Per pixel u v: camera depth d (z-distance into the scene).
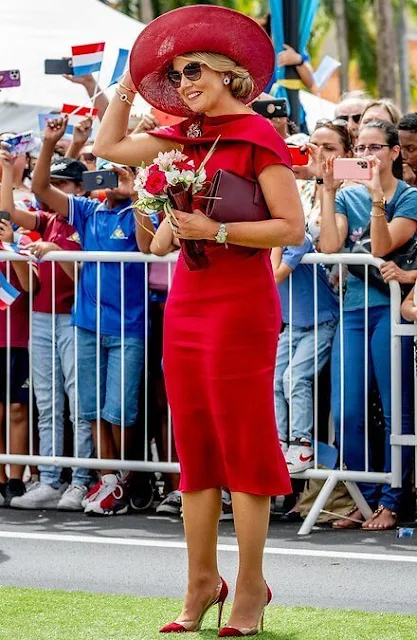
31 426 10.21
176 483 10.17
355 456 9.48
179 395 6.51
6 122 15.59
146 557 8.38
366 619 6.77
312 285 9.57
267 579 7.79
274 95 14.06
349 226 9.65
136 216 9.64
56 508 10.23
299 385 9.56
